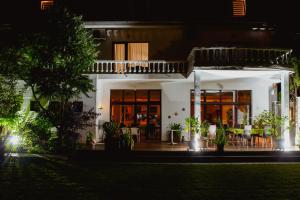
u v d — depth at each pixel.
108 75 21.33
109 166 14.04
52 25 17.64
